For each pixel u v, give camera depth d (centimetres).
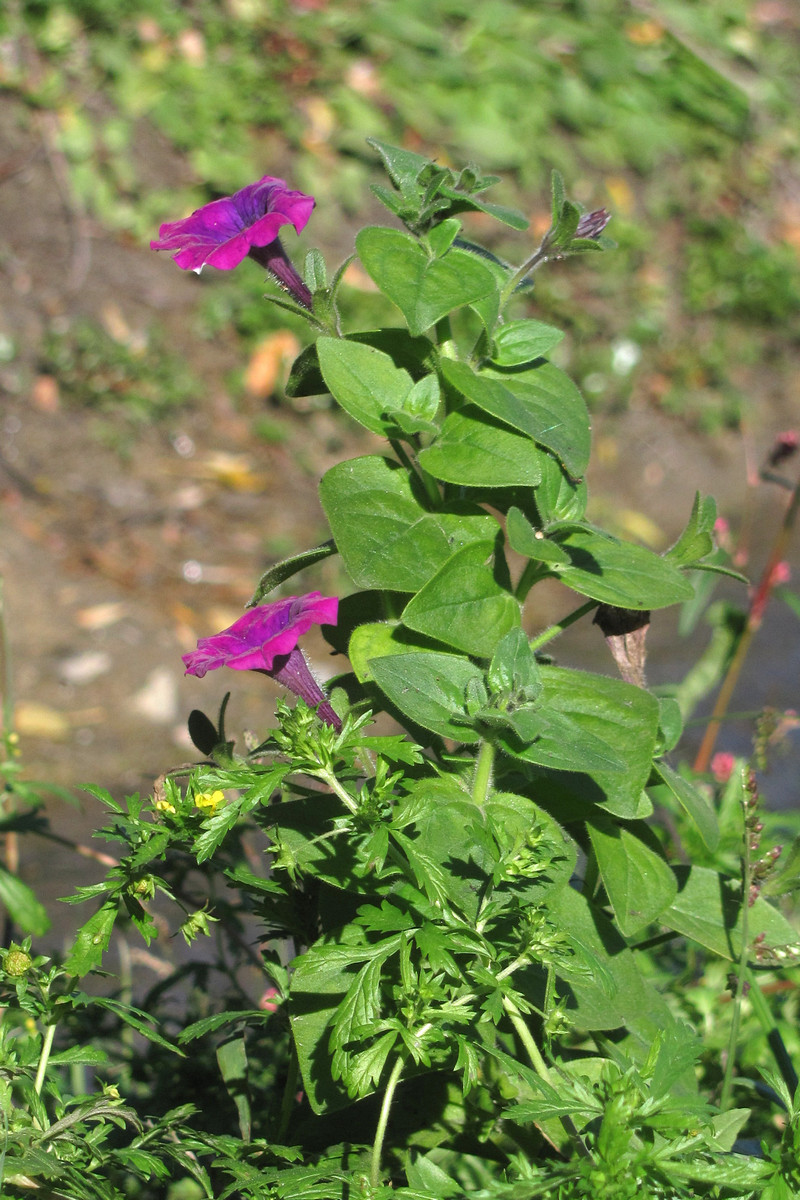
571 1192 99
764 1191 99
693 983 126
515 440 108
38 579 224
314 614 104
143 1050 123
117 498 253
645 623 112
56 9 317
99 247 293
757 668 227
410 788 105
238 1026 110
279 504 266
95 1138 102
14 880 120
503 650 104
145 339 282
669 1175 99
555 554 104
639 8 436
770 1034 110
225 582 238
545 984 106
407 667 105
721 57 437
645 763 105
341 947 101
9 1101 102
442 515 109
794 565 272
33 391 264
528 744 103
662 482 310
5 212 287
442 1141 107
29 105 303
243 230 108
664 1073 100
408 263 108
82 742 191
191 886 124
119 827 105
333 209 321
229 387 286
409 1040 99
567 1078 103
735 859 123
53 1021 103
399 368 110
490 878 103
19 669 203
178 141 314
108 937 103
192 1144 103
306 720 102
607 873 107
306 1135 107
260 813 107
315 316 110
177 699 205
